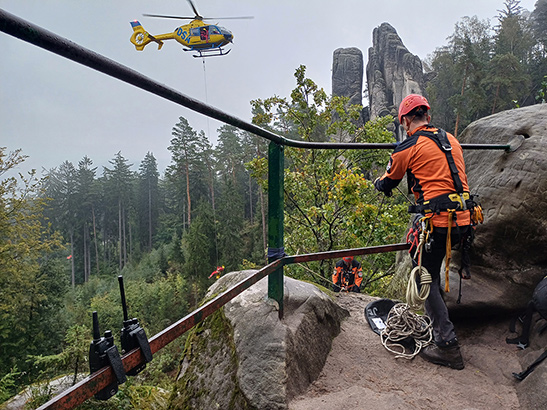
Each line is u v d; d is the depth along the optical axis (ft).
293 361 7.30
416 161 7.86
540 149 9.05
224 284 10.11
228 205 139.95
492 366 8.17
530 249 9.06
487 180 9.89
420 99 8.30
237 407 6.88
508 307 9.17
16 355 62.28
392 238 28.40
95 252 203.41
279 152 7.67
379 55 162.81
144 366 4.38
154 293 98.22
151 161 224.74
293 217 38.52
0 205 62.64
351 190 27.94
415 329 9.05
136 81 3.64
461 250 8.16
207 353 8.41
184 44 56.39
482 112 122.21
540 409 6.52
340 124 41.81
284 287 9.11
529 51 147.23
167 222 203.51
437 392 7.40
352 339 9.53
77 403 3.47
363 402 6.70
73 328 23.88
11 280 63.82
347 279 17.97
